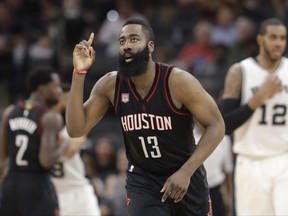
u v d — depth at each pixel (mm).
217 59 25484
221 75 24656
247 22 25500
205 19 28203
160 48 26312
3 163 15500
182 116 10523
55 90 14828
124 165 20297
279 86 13062
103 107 10953
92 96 10969
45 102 14852
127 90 10609
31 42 28375
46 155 13969
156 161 10781
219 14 27000
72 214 15711
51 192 14359
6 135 14633
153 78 10469
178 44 28047
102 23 30094
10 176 14336
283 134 13336
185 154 10820
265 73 13586
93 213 15898
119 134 25750
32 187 14156
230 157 16984
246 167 13477
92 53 10578
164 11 30312
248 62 13727
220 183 16422
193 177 10852
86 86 24922
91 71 26547
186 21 29172
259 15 27531
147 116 10516
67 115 10664
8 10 30766
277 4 27656
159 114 10469
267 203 13328
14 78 27734
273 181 13203
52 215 14281
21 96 27719
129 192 10930
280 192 13023
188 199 10844
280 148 13312
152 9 30484
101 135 25469
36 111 14273
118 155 21062
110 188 20656
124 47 10320
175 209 10852
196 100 10297
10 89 27859
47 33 28125
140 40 10305
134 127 10641
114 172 22484
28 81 14812
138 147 10781
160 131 10555
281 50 13508
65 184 15672
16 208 14234
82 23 26766
